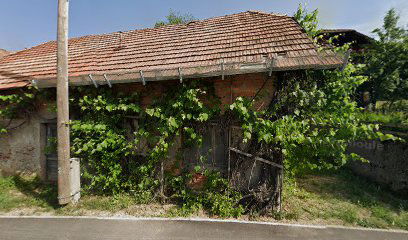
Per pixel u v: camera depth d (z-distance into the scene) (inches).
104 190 188.1
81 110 193.6
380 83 409.4
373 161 220.1
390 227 143.8
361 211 164.9
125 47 250.1
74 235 132.1
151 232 135.5
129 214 158.2
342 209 164.9
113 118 184.7
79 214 157.0
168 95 175.8
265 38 200.1
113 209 163.0
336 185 212.1
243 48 189.5
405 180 185.8
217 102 169.3
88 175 184.2
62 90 159.2
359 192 194.9
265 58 162.4
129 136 194.2
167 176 180.7
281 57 148.0
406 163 185.3
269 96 161.3
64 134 161.3
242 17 265.6
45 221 147.5
